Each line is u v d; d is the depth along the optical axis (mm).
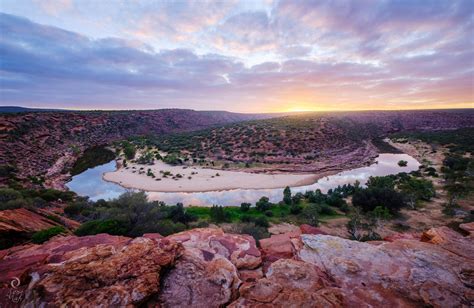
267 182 59062
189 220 30375
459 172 52562
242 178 62125
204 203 44969
